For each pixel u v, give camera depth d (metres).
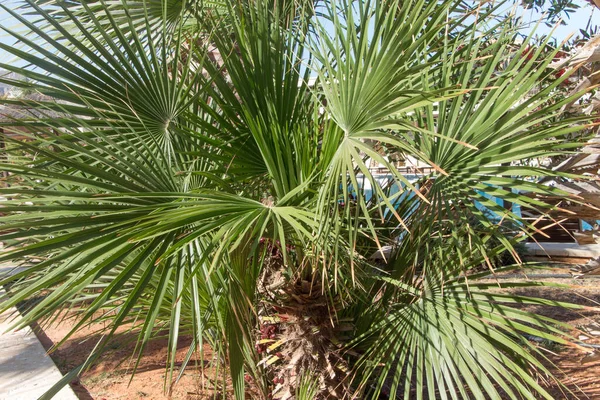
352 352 3.07
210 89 2.98
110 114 2.78
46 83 2.55
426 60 2.59
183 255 2.27
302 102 3.22
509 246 2.39
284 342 3.12
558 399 3.78
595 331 4.97
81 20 3.36
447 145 2.62
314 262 2.48
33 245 1.87
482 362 2.50
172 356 2.21
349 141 2.32
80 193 2.10
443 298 2.79
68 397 3.96
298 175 2.87
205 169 3.14
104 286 2.92
